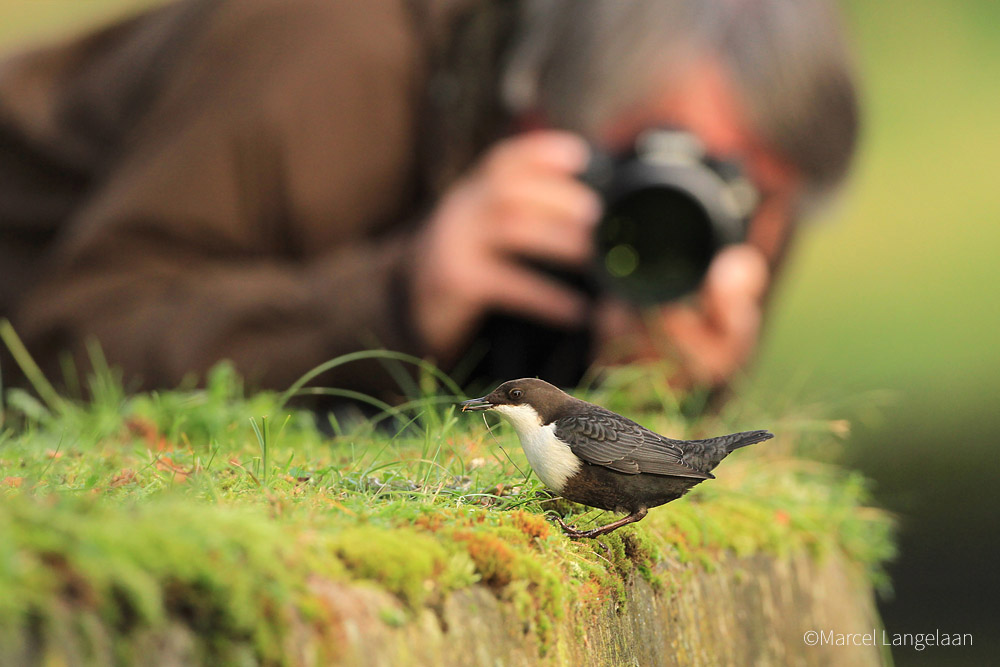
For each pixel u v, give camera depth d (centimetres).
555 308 930
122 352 1005
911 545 1952
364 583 330
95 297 1038
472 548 379
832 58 1099
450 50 1138
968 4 4072
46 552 238
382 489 487
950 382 2950
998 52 4003
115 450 612
